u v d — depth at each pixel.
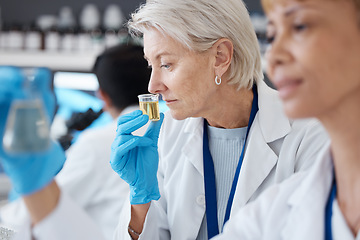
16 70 0.98
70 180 2.37
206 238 1.82
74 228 0.98
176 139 1.96
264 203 1.08
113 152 1.74
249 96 1.82
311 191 0.98
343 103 0.85
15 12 5.27
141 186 1.76
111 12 5.07
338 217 0.93
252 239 1.08
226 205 1.79
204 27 1.62
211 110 1.77
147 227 1.77
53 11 5.27
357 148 0.90
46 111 1.02
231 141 1.84
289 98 0.85
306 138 1.71
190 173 1.85
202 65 1.66
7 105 0.95
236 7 1.70
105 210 2.42
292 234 0.99
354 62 0.83
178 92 1.67
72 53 4.92
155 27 1.62
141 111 1.80
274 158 1.73
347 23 0.82
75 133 3.41
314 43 0.82
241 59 1.73
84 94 4.17
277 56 0.86
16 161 0.93
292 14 0.84
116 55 2.51
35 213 0.97
